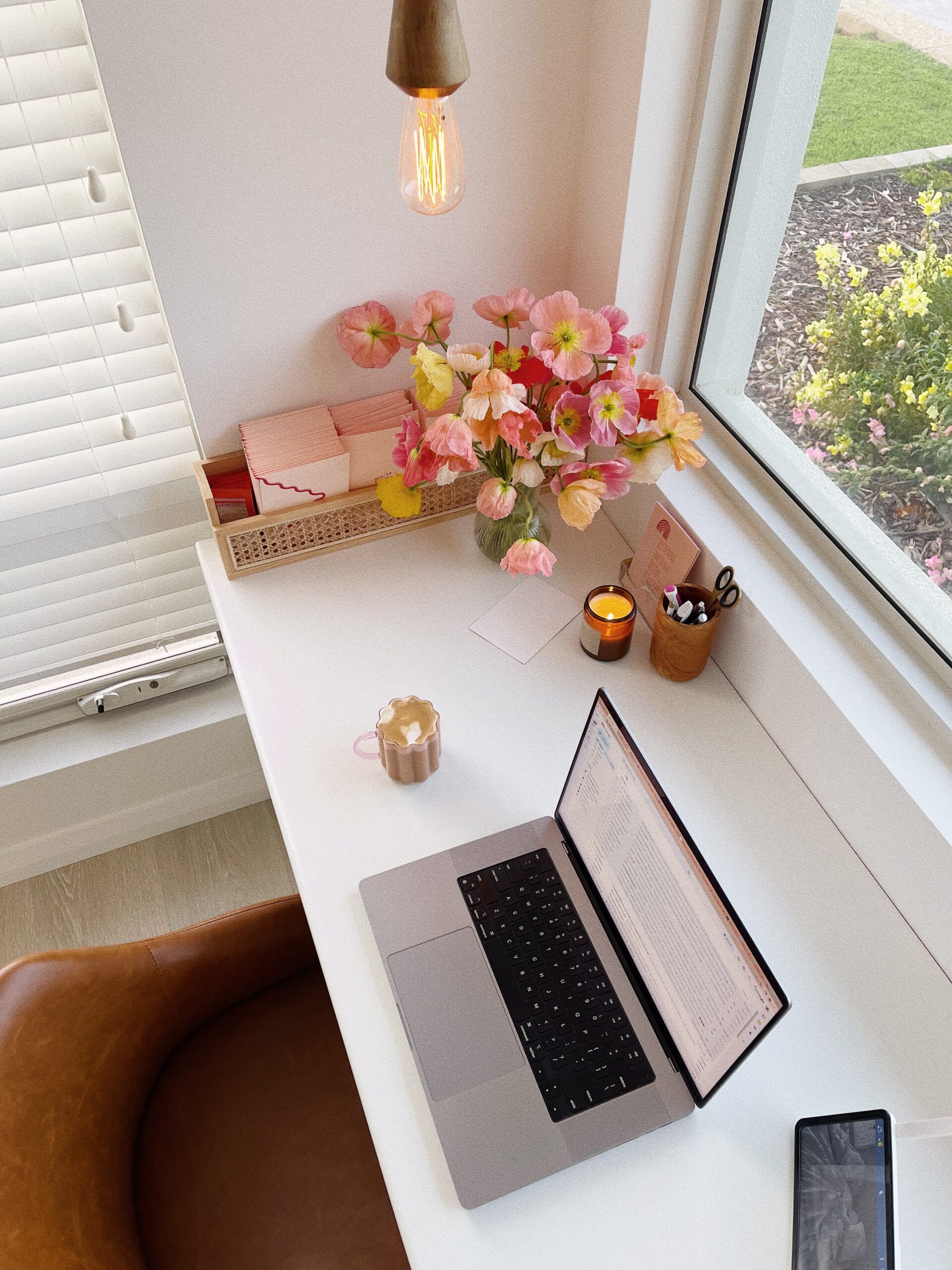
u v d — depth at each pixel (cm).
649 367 145
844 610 115
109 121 118
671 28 108
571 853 112
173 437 148
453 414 124
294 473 132
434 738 113
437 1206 90
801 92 105
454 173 97
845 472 115
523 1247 88
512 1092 96
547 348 114
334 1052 126
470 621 135
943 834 97
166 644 176
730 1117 95
